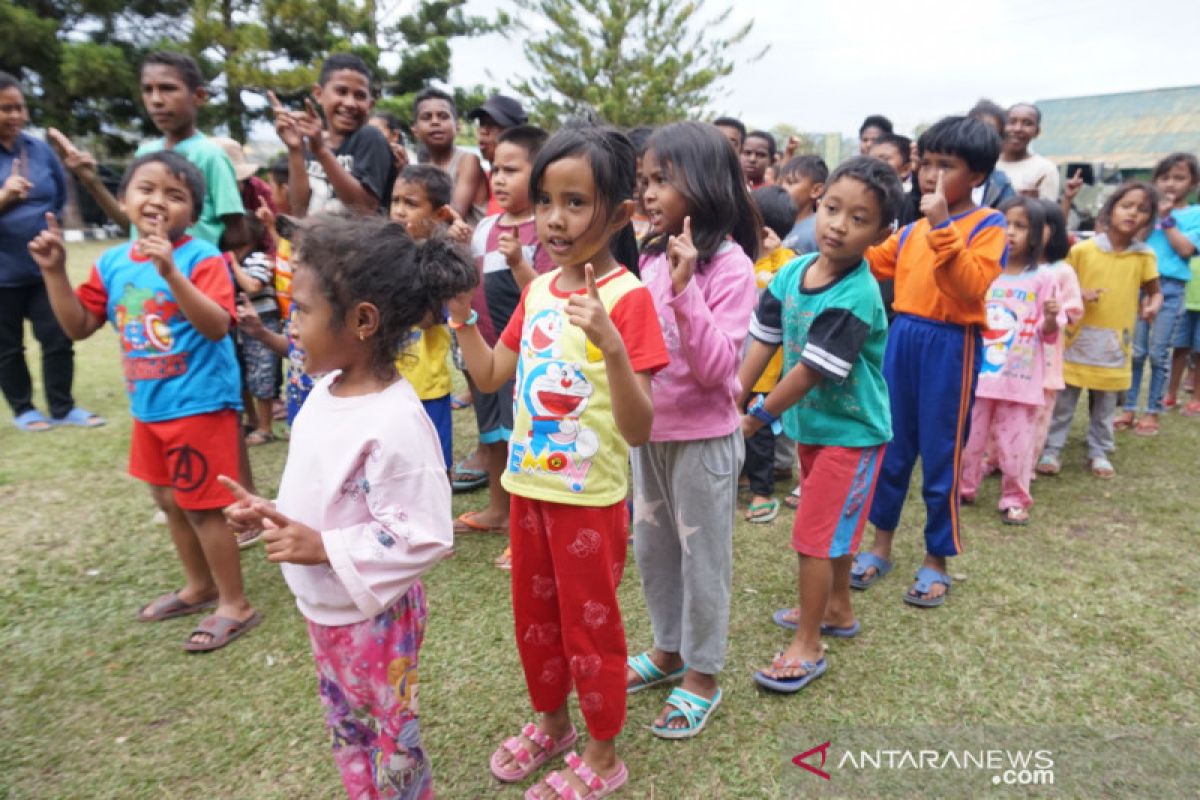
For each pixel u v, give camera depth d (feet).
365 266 5.00
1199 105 83.15
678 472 6.92
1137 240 14.20
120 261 8.45
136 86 57.67
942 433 9.37
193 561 9.30
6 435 15.55
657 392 6.80
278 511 5.17
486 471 13.15
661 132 6.83
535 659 6.58
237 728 7.35
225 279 8.54
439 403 10.36
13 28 53.67
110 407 17.47
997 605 9.45
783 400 7.51
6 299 15.60
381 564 4.96
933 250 8.71
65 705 7.71
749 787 6.55
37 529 11.43
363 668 5.41
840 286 7.51
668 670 7.95
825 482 7.71
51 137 10.98
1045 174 16.55
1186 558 10.66
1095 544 11.17
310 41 66.59
